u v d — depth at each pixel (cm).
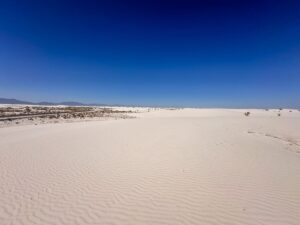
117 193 664
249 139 1673
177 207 577
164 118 4344
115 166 934
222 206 578
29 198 629
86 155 1127
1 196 641
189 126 2561
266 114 5972
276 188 693
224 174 824
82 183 742
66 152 1190
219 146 1351
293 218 521
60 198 630
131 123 3012
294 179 779
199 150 1235
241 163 981
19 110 5388
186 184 729
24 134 1828
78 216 538
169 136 1747
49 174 830
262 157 1102
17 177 796
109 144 1420
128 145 1387
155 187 707
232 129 2323
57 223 509
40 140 1540
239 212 548
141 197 636
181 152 1187
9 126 2448
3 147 1289
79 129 2227
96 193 664
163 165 946
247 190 678
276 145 1500
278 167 929
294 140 1809
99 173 844
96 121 3428
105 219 525
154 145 1380
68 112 5228
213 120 3594
